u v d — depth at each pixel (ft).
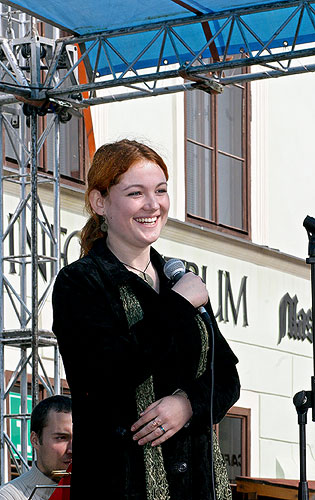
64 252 50.08
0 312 37.86
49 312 47.62
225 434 59.57
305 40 36.24
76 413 13.21
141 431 12.84
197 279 13.56
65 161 50.83
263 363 62.54
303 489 17.84
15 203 47.67
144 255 14.06
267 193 64.03
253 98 63.62
